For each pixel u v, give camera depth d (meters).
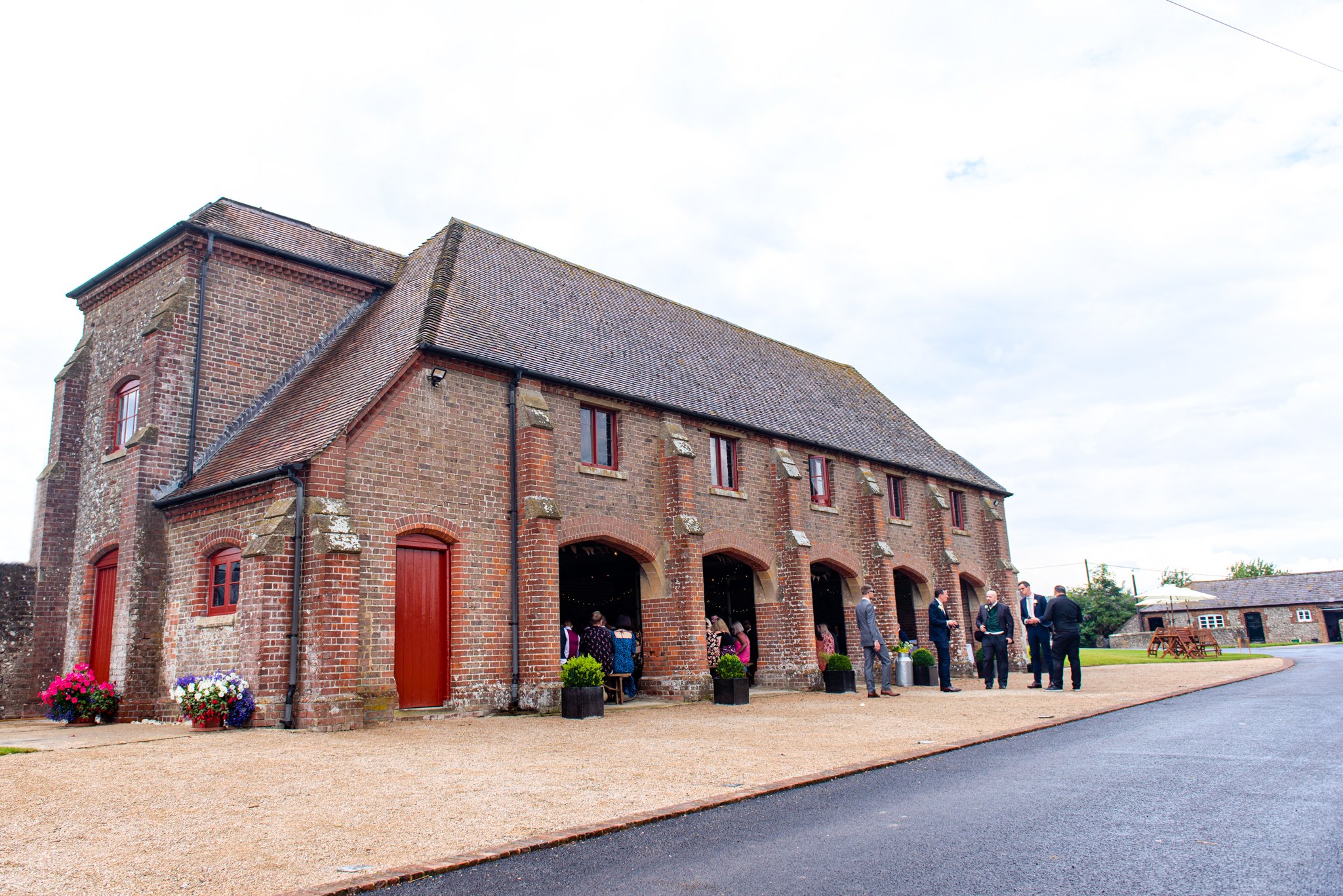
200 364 15.86
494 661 14.38
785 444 21.48
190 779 8.01
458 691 13.77
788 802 6.90
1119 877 4.62
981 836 5.57
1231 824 5.67
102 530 16.17
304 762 8.95
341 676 11.98
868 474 23.88
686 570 17.25
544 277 20.38
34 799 7.22
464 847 5.64
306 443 13.20
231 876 5.11
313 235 18.80
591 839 5.86
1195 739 9.55
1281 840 5.23
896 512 25.75
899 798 6.89
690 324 24.19
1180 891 4.37
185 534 14.65
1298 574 59.47
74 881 5.05
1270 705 12.73
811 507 21.88
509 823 6.27
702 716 13.73
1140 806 6.29
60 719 15.40
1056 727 11.21
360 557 12.75
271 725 11.87
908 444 28.47
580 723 12.68
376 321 17.30
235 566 13.66
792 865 5.07
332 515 12.43
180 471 15.32
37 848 5.74
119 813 6.68
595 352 18.34
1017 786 7.22
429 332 14.59
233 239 16.48
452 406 14.59
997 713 12.95
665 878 4.89
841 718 12.91
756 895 4.53
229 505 13.84
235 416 16.25
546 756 9.31
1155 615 60.41
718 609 22.30
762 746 10.01
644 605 17.80
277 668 12.02
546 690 14.19
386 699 12.78
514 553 14.99
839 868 4.96
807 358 29.47
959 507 29.08
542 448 15.30
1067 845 5.29
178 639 14.27
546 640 14.43
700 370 21.44
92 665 16.19
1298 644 54.28
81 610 16.45
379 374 14.18
